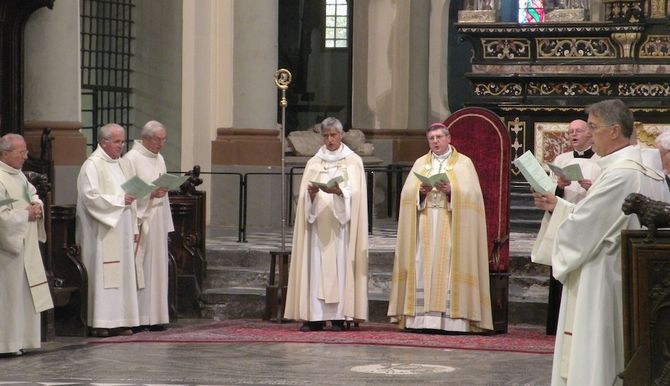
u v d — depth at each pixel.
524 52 21.58
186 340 15.51
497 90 21.58
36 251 14.70
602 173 9.80
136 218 16.33
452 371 13.34
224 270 18.66
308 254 16.34
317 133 25.33
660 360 9.09
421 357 14.25
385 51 27.11
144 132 16.95
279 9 27.28
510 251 18.34
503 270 16.39
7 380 12.76
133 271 16.19
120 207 15.98
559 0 22.02
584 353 9.60
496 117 16.77
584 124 15.77
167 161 23.52
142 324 16.50
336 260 16.28
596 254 9.66
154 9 23.56
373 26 27.14
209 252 19.08
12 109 18.53
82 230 16.14
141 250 16.48
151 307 16.61
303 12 27.41
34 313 14.62
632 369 9.12
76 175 19.47
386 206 26.41
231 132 23.70
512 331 16.48
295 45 27.34
